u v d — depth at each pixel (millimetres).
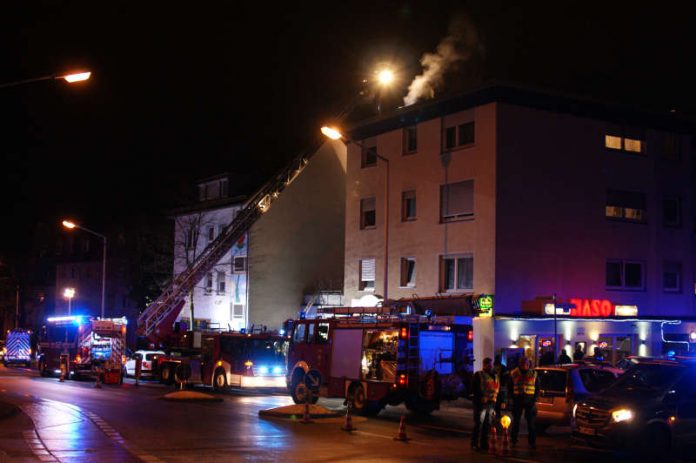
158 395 28750
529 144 33094
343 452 14828
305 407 19859
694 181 38000
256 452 14539
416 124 36438
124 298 65625
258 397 28812
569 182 34031
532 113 33312
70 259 74188
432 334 22688
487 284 32062
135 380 39656
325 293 47750
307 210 50406
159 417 20516
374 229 38375
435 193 35000
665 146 37438
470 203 33500
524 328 31422
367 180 39062
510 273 32125
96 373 37250
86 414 21094
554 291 33156
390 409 25469
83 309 71375
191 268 43938
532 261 32719
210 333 33125
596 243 34531
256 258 48406
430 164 35375
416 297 34156
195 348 37344
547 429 20938
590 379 19031
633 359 20125
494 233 31953
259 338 31734
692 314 37219
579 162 34406
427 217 35344
